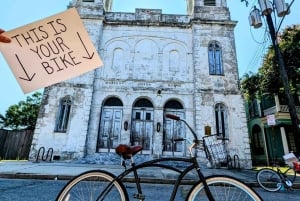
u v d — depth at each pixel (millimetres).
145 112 14656
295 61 15297
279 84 16719
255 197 2262
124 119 14086
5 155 15266
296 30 16141
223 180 2387
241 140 13391
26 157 15195
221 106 14383
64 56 2129
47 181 6680
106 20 16688
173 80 15242
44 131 13312
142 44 16250
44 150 12820
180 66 15711
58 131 13352
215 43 16094
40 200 4340
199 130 13531
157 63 15703
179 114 14641
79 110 13844
